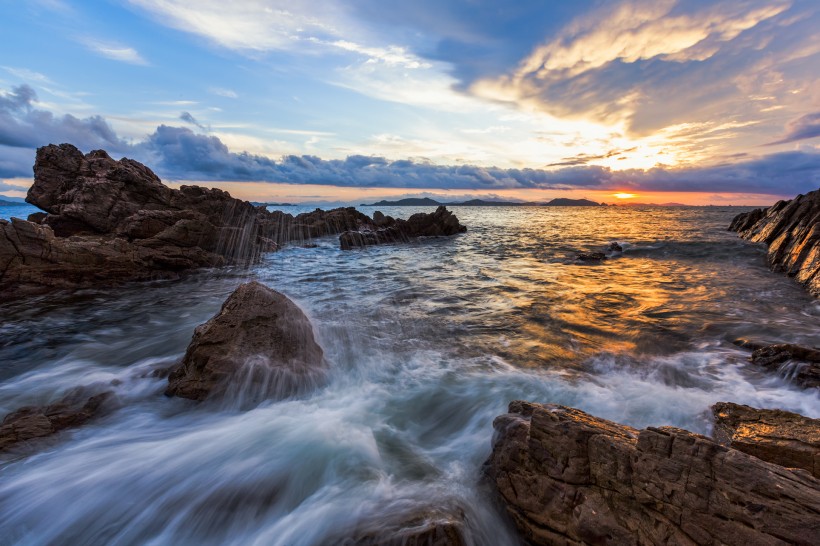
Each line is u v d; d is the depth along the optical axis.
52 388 7.64
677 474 3.33
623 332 10.42
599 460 3.77
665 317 11.63
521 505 4.09
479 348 9.39
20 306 13.80
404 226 42.44
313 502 4.41
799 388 6.92
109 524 4.33
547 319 11.70
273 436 5.59
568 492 3.84
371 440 5.61
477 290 16.05
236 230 24.88
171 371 7.80
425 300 14.28
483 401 6.72
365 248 33.78
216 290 16.73
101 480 4.77
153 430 6.02
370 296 15.00
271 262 25.03
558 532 3.74
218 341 7.26
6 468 4.95
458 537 3.71
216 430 5.83
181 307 14.01
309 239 39.97
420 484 4.69
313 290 16.22
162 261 19.48
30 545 4.09
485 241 39.66
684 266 21.50
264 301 8.12
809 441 4.09
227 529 4.30
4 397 7.25
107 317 12.75
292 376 7.17
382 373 7.98
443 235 46.22
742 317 11.41
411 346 9.52
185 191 25.95
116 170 22.72
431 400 6.84
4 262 14.59
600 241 37.16
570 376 7.67
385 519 3.99
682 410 6.07
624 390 6.94
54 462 5.11
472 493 4.53
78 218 20.55
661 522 3.29
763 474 3.03
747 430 4.86
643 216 100.31
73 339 10.69
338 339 9.79
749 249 25.45
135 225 20.31
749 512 2.96
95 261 17.00
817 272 14.70
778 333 9.97
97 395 6.79
